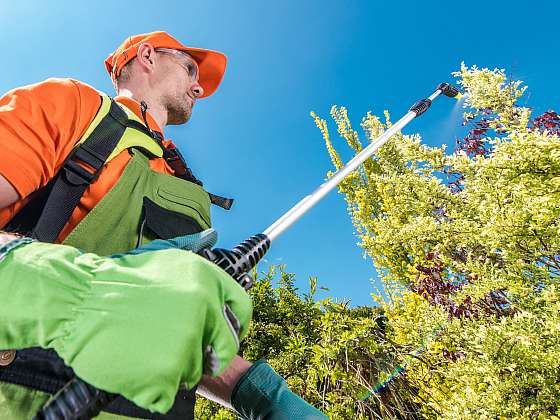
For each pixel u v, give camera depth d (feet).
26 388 1.52
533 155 7.73
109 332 1.13
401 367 12.27
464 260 12.91
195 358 1.19
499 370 7.99
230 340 1.31
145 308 1.18
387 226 15.58
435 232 12.08
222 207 4.25
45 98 2.27
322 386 12.28
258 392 3.16
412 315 14.74
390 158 21.16
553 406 7.55
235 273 2.16
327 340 12.13
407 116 5.00
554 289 8.05
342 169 3.49
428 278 14.88
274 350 17.01
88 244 2.35
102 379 1.07
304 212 2.88
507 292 9.57
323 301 12.84
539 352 7.44
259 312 18.92
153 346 1.11
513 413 7.79
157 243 1.82
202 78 5.74
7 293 1.21
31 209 2.26
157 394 1.07
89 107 2.62
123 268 1.32
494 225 8.84
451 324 10.82
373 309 20.43
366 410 11.51
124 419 1.78
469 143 15.75
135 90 4.27
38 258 1.30
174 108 4.63
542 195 8.21
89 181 2.41
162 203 2.97
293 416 2.93
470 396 8.68
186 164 3.93
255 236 2.47
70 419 1.10
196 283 1.28
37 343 1.16
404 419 11.69
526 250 8.87
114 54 4.91
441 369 11.60
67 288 1.24
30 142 2.03
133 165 2.82
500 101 12.61
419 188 13.50
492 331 8.41
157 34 4.72
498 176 8.98
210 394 3.46
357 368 11.57
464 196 13.34
